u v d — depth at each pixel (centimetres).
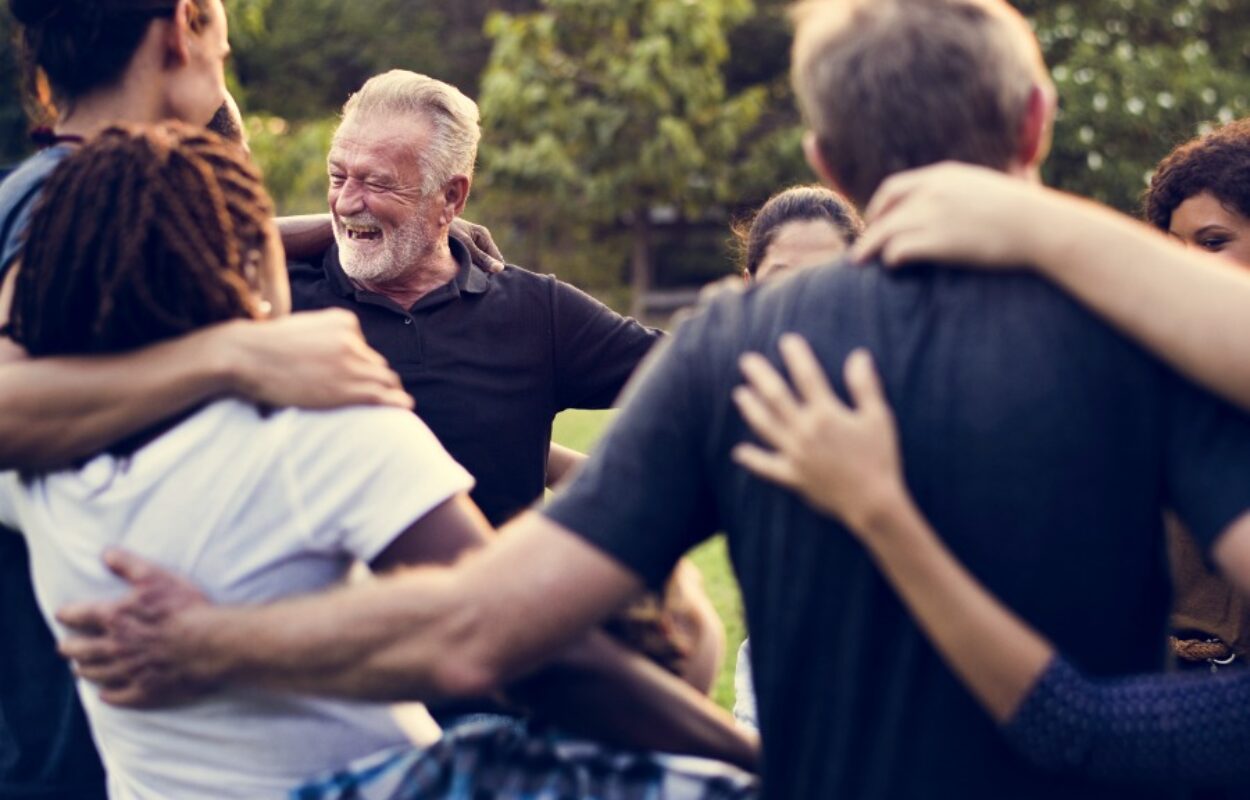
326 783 187
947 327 162
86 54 207
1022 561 159
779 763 168
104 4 205
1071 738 157
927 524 160
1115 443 159
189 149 189
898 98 169
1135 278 158
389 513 180
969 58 168
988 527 159
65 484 185
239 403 183
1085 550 159
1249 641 264
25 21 209
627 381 341
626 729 183
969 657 156
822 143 176
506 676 168
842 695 163
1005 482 158
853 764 163
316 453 181
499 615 166
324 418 182
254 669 173
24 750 205
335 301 334
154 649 176
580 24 2091
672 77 2044
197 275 184
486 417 329
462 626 167
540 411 337
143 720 187
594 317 343
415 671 168
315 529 181
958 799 160
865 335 164
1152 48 1992
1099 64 1862
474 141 342
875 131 170
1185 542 265
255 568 181
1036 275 162
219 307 187
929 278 164
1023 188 164
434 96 333
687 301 2253
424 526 181
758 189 2198
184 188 185
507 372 333
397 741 195
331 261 339
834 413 159
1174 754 159
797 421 160
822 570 163
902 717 161
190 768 187
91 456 184
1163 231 296
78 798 205
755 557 168
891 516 156
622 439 172
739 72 2497
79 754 205
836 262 171
